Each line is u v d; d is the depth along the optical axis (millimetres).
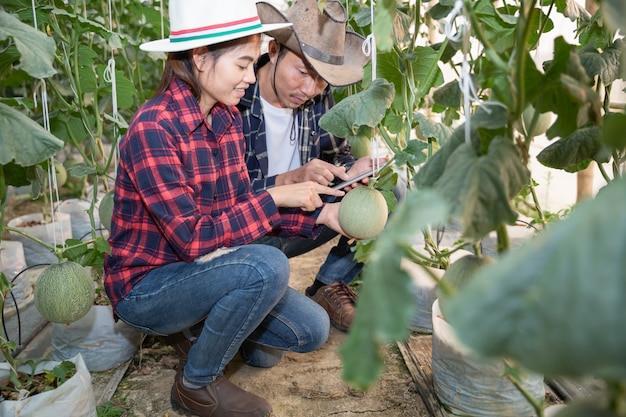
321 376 2146
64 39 2270
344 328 2469
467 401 1783
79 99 2344
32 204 4867
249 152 2295
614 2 605
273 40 2094
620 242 516
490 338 567
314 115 2422
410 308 649
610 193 560
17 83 2059
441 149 1109
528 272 566
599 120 1028
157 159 1637
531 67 1037
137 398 2051
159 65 4250
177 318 1781
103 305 2213
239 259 1692
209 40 1560
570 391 1860
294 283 2975
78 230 3777
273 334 2053
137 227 1773
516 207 3521
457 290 1262
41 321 2740
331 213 1922
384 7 983
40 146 1377
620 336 497
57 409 1640
